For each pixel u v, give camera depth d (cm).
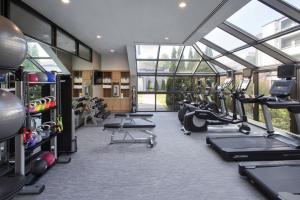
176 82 1179
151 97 1183
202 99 892
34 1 436
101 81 1145
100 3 443
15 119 160
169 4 445
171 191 312
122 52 1077
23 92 293
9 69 170
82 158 450
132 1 432
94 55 1019
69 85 469
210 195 300
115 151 497
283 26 521
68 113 471
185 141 584
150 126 554
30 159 391
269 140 504
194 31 638
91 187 325
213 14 496
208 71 1147
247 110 860
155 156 463
